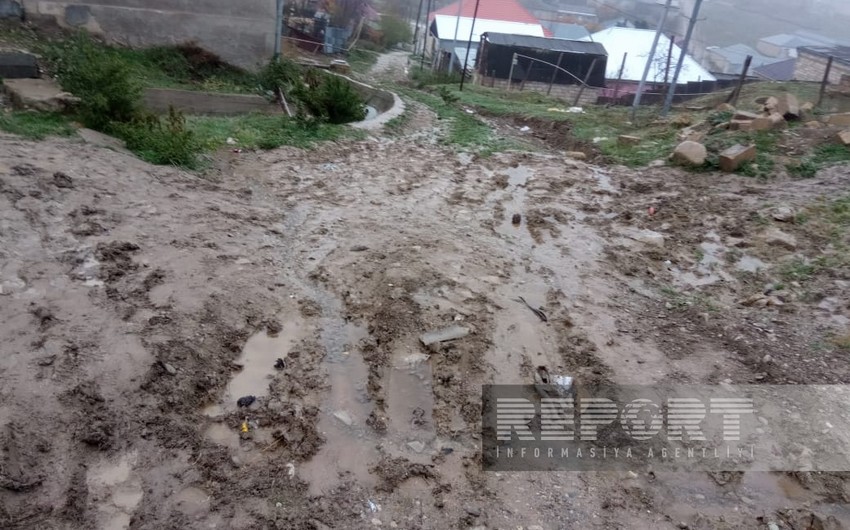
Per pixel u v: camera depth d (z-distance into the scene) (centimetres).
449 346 485
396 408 420
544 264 660
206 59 1500
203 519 316
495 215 791
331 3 3456
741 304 604
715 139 1081
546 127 1466
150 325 440
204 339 447
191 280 513
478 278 602
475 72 2805
